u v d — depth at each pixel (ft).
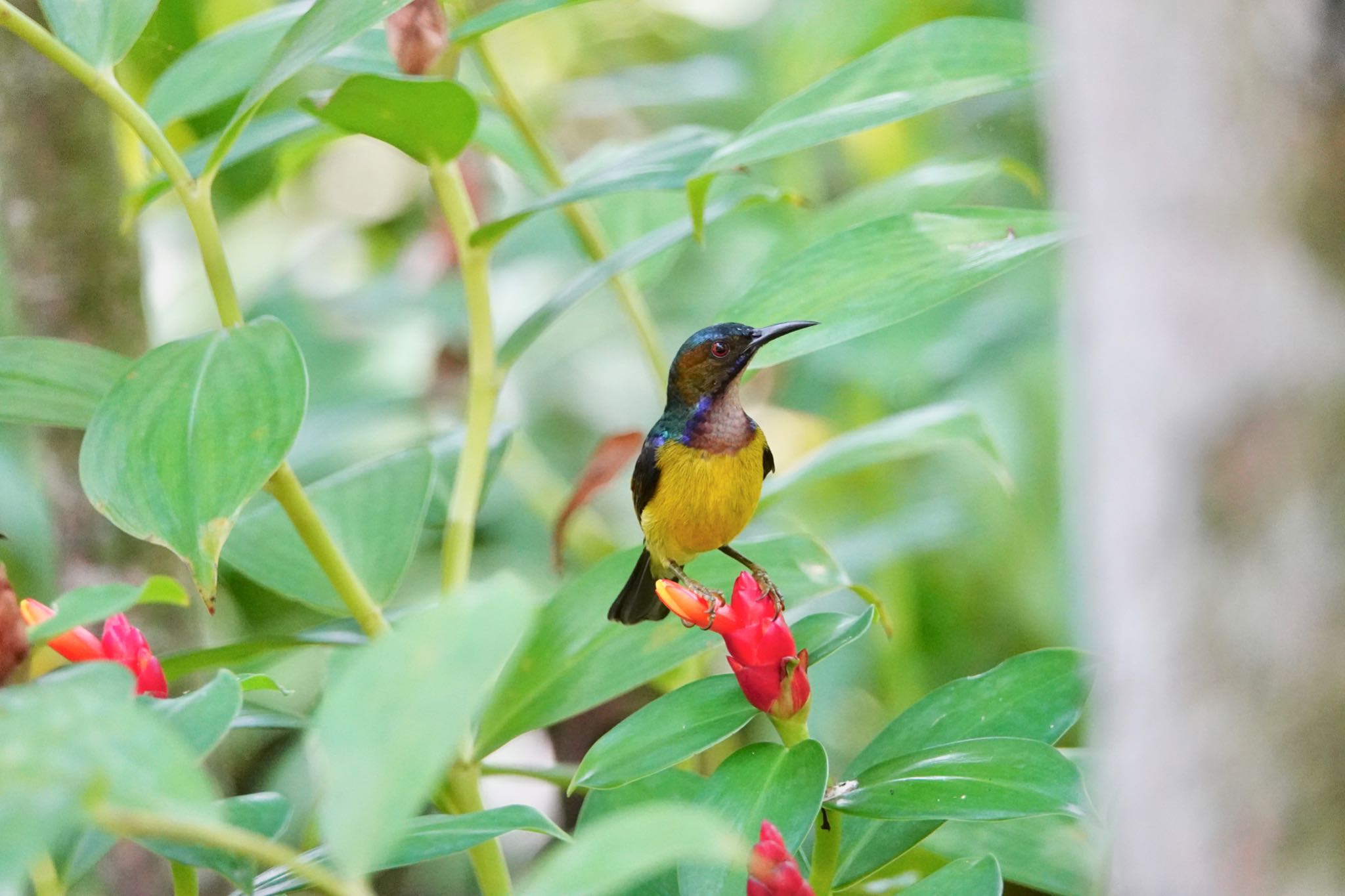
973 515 32.63
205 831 7.64
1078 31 8.57
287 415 13.16
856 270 15.84
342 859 7.33
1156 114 7.98
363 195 47.96
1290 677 7.69
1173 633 8.08
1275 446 7.64
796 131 15.53
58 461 21.56
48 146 21.38
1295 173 7.55
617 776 14.01
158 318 40.78
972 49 15.64
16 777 7.72
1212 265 7.80
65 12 15.64
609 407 38.55
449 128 17.16
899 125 33.68
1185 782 8.09
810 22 34.27
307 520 16.70
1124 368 8.26
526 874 28.91
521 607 7.86
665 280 39.52
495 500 36.04
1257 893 7.84
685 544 17.85
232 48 21.35
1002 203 33.99
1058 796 12.94
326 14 14.83
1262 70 7.58
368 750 7.57
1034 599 32.37
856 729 31.30
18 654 10.36
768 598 14.35
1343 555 7.54
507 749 31.96
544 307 19.22
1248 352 7.69
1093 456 8.73
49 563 29.89
